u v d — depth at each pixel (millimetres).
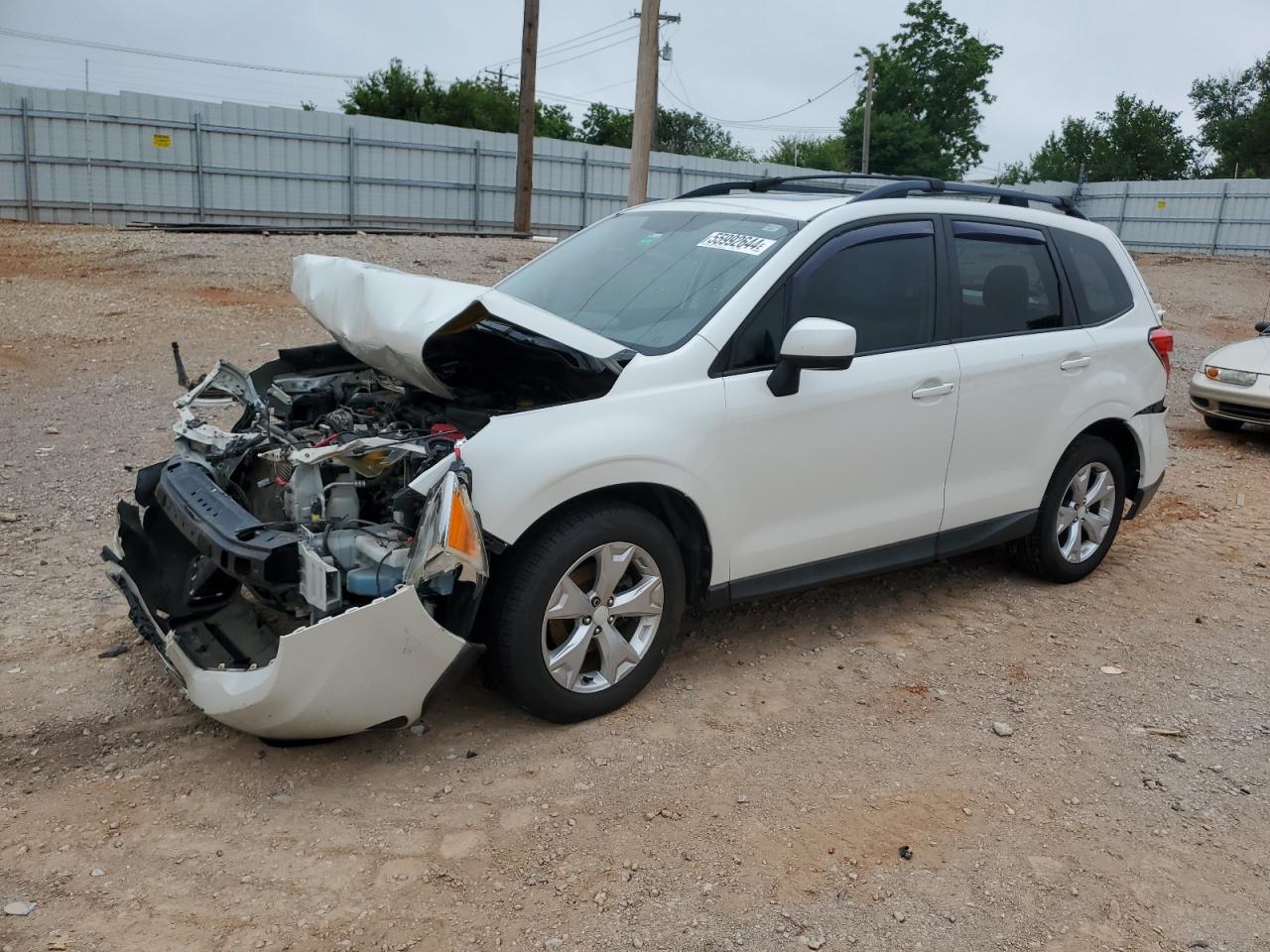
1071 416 5219
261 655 3691
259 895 2916
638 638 3959
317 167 26109
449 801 3389
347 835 3199
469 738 3775
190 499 3576
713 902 2973
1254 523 6949
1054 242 5328
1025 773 3744
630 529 3795
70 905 2840
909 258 4648
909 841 3303
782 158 66000
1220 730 4129
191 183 24500
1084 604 5375
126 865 3021
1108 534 5688
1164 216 39594
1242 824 3498
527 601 3598
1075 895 3090
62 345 10578
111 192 23562
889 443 4504
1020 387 4969
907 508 4660
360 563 3406
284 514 3672
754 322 4117
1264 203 36906
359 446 3500
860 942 2848
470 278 16406
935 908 3000
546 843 3201
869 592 5387
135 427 7809
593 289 4535
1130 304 5633
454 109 45000
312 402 4371
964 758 3822
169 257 15922
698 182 32781
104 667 4176
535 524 3662
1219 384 9445
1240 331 19719
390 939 2773
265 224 25719
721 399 3975
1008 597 5414
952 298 4785
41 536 5547
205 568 3971
